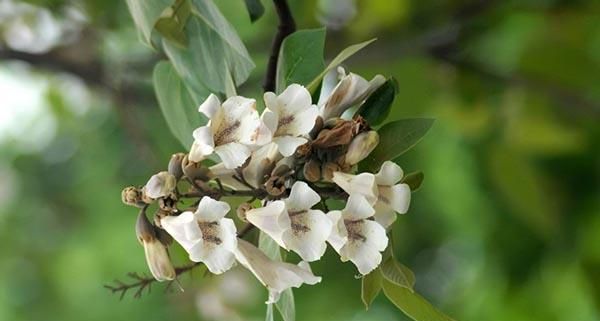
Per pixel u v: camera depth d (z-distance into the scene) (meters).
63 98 2.45
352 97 1.40
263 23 2.08
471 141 2.49
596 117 2.26
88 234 3.01
